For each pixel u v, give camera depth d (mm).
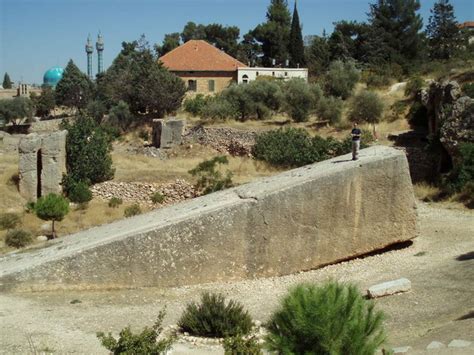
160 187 29422
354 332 7109
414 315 12062
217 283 15492
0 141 47562
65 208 22531
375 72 53188
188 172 31781
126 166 34969
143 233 15125
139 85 54062
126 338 7859
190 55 66812
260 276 15812
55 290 14766
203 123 43875
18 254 16578
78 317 12734
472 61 42469
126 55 89062
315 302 7234
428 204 23844
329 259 16328
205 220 15430
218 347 10820
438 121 29297
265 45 92000
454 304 12281
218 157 35906
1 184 28797
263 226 15727
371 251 16750
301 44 82562
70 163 30094
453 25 67812
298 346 7180
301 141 34312
